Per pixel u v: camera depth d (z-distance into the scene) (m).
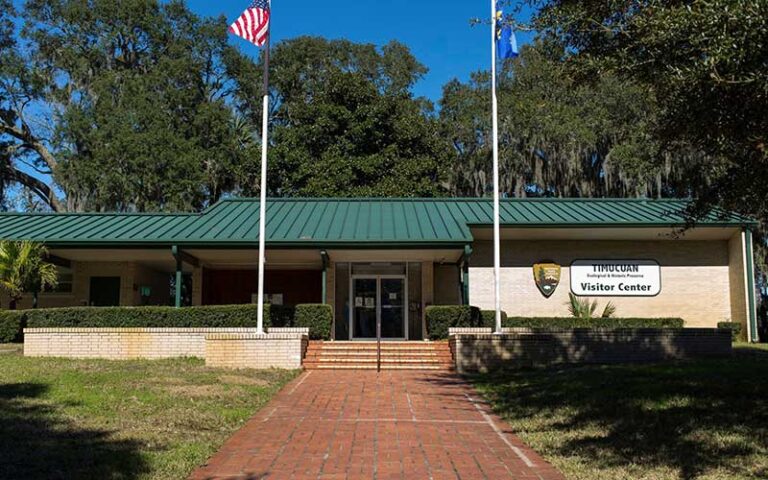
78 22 38.84
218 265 25.06
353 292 23.36
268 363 16.50
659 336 17.69
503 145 37.59
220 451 8.24
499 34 17.59
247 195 37.78
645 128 10.73
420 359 17.36
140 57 40.94
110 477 6.73
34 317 18.92
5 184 41.94
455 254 22.02
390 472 7.35
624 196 36.41
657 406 10.54
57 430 8.61
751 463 7.50
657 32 7.53
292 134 35.56
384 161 34.66
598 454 8.09
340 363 17.00
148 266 25.88
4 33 38.38
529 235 23.64
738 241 23.41
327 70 40.62
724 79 6.87
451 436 9.27
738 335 23.11
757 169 8.67
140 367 15.27
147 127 35.84
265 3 17.50
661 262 24.31
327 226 21.97
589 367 15.68
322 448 8.45
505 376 15.21
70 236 21.27
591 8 9.27
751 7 6.35
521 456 8.16
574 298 23.58
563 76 10.18
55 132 36.94
